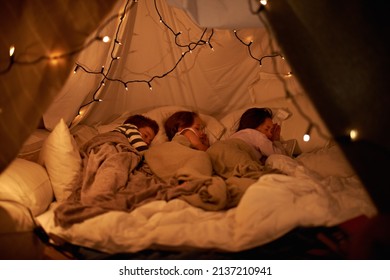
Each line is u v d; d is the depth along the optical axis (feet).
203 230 5.21
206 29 8.22
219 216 5.54
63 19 4.79
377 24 4.13
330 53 4.52
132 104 9.20
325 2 4.45
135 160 7.00
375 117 4.30
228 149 7.00
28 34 4.78
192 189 6.07
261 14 4.91
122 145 7.22
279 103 8.38
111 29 7.25
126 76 8.71
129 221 5.36
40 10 4.76
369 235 4.50
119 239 5.22
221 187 5.87
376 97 4.26
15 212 5.39
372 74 4.25
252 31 8.41
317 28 4.55
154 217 5.45
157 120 8.70
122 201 5.85
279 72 8.97
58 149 6.45
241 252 5.19
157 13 7.94
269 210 5.16
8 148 4.90
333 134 4.72
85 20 4.82
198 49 8.61
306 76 4.79
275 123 8.07
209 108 9.46
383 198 4.40
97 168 6.57
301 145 7.80
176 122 8.13
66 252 5.68
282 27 4.81
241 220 5.21
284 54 4.88
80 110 8.31
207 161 6.70
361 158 4.53
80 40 4.83
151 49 8.50
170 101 9.32
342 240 5.15
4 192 5.71
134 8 7.59
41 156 6.71
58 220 5.51
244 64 9.02
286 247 5.27
